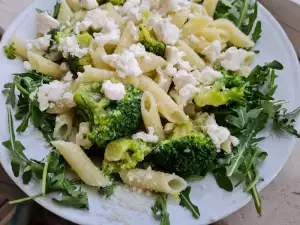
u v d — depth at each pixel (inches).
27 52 9.6
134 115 8.5
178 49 9.6
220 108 9.1
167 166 8.3
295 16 11.4
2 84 9.2
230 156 8.3
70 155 8.1
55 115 9.0
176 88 9.3
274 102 9.1
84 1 10.3
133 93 8.7
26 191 7.7
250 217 9.1
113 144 8.2
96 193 7.9
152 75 9.6
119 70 8.9
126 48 9.5
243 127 8.6
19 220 9.5
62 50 9.5
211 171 8.3
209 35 10.0
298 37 11.8
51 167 7.9
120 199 7.8
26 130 8.6
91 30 10.0
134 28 9.6
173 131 8.7
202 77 9.2
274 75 9.4
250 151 8.3
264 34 10.4
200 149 8.1
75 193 7.7
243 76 9.5
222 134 8.3
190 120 8.9
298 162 9.9
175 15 10.1
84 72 8.9
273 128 8.7
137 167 8.4
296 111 8.9
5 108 8.8
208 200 7.9
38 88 8.9
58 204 7.6
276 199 9.4
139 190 8.0
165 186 7.8
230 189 7.9
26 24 10.2
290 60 9.9
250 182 8.0
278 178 9.7
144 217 7.6
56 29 10.1
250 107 9.1
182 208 7.7
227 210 7.7
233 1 11.2
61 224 9.5
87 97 8.6
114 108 8.4
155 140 8.4
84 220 7.4
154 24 9.7
